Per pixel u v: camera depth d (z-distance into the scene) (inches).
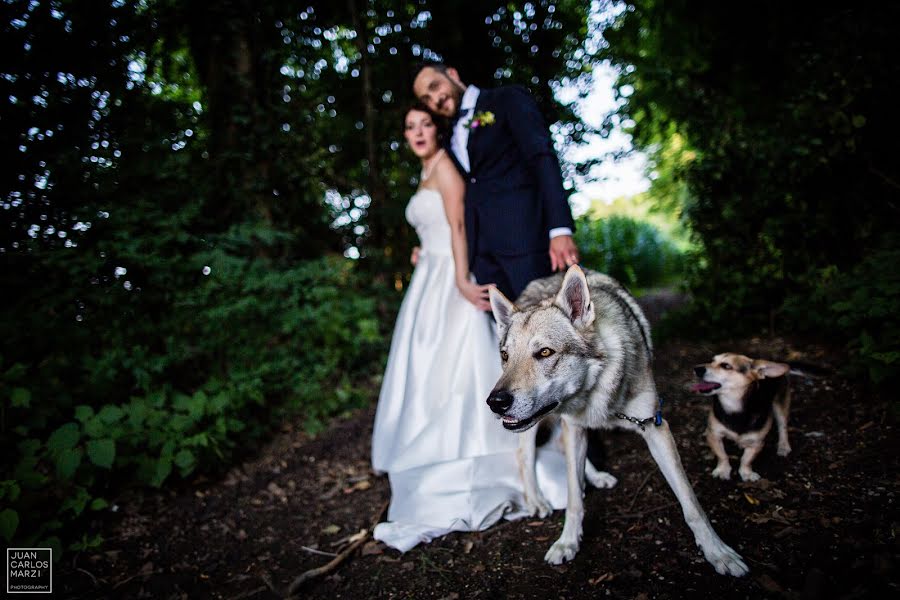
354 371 208.5
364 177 238.5
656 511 98.1
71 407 131.0
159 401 131.0
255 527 120.6
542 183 107.3
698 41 256.4
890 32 149.6
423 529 105.4
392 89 247.8
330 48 236.7
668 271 547.2
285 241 192.4
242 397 153.4
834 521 83.6
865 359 113.3
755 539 84.0
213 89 201.6
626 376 87.9
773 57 227.5
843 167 164.6
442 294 128.3
